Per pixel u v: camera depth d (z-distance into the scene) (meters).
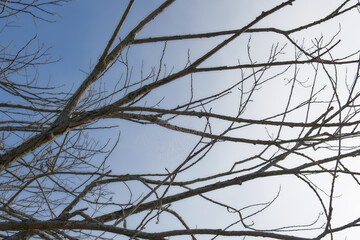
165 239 2.24
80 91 2.78
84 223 2.43
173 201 2.82
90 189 2.93
